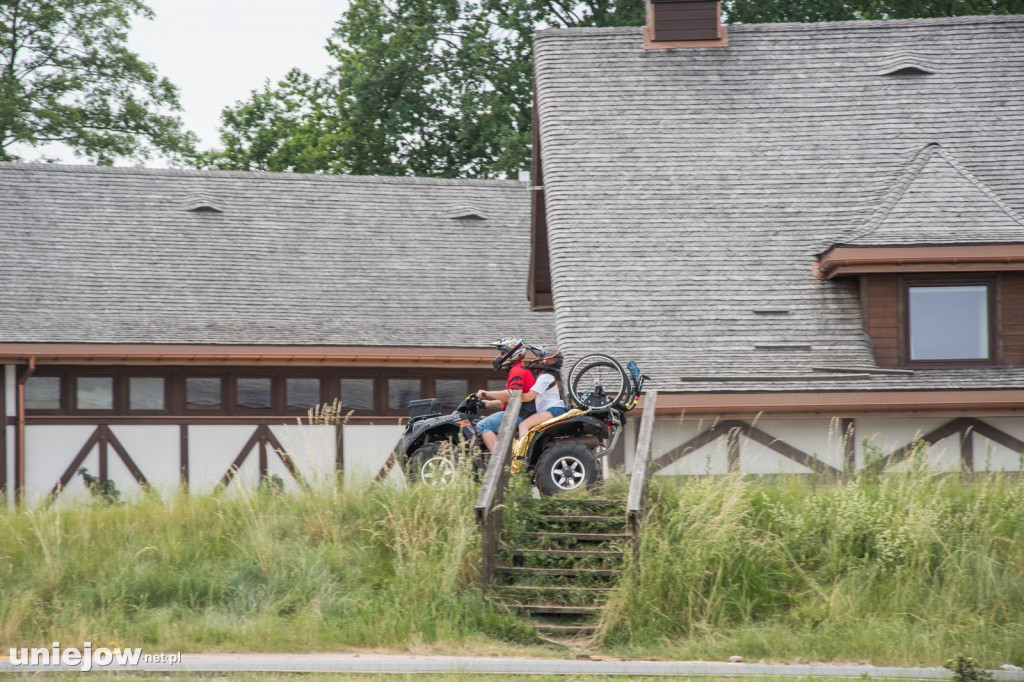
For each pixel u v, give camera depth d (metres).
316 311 73.94
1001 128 63.66
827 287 57.47
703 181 63.41
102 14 120.06
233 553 42.22
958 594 38.25
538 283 74.00
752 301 57.03
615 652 35.47
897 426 53.09
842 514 42.06
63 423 67.19
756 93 68.31
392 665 32.75
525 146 115.00
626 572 38.28
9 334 65.31
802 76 69.06
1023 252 53.38
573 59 70.88
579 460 44.31
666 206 62.09
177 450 68.75
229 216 82.31
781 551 40.56
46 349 65.19
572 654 35.28
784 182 63.00
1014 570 39.69
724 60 70.38
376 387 72.88
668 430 52.91
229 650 34.81
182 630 35.84
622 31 72.19
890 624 36.75
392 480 46.06
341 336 71.00
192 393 69.62
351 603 37.81
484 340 73.25
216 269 76.56
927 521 40.72
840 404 51.78
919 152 62.69
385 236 83.69
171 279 74.56
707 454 52.75
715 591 38.25
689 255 59.44
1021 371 53.56
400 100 123.94
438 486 43.56
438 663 33.03
